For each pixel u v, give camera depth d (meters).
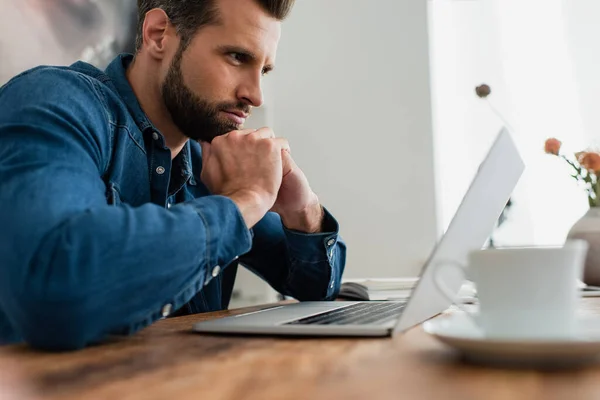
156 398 0.38
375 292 1.74
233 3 1.16
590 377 0.42
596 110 2.18
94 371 0.48
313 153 2.40
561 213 2.19
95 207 0.67
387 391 0.39
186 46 1.18
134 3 1.86
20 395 0.41
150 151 1.12
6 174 0.71
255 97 1.20
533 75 2.27
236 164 0.96
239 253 0.76
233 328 0.67
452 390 0.39
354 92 2.38
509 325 0.48
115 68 1.20
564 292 0.47
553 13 2.25
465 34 2.36
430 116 2.30
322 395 0.38
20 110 0.83
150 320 0.67
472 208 0.66
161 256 0.65
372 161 2.34
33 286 0.60
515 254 0.47
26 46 1.50
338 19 2.42
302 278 1.29
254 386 0.41
